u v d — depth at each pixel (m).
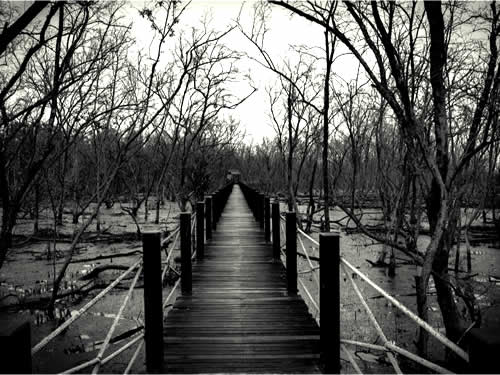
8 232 7.14
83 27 7.48
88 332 8.32
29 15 4.84
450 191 7.08
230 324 5.15
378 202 31.33
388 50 6.30
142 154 23.20
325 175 11.07
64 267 9.10
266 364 4.09
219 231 13.52
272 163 45.75
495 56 7.05
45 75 8.69
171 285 11.06
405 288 11.51
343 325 8.79
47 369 6.70
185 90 13.16
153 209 33.41
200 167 19.50
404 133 6.79
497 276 12.23
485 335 2.12
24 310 9.59
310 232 20.50
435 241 6.28
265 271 8.01
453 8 8.52
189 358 4.23
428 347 7.97
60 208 17.89
